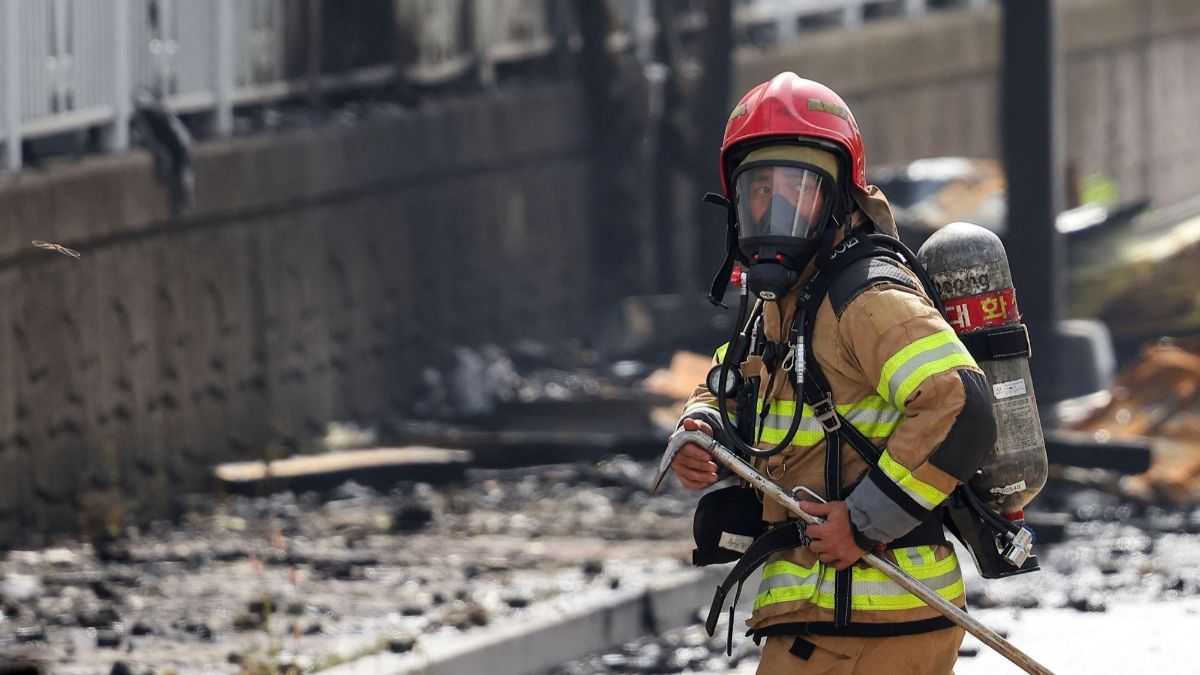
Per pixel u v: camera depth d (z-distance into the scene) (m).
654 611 17.58
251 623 16.41
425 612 16.78
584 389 34.84
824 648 8.49
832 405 8.42
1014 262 36.91
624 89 40.97
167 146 27.17
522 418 32.75
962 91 56.75
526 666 15.62
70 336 24.88
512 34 40.06
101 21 26.14
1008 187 36.91
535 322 39.94
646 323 39.50
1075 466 28.20
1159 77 68.69
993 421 8.16
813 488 8.55
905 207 44.09
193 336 28.27
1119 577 19.94
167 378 27.52
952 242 8.97
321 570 19.80
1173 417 30.67
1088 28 62.38
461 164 36.72
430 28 36.94
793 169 8.41
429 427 32.72
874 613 8.40
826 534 8.23
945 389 8.06
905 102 53.47
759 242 8.40
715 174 41.94
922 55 53.81
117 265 26.23
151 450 26.98
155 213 26.92
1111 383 36.91
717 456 8.64
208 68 29.72
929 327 8.19
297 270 31.44
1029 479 8.94
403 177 34.59
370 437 31.77
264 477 26.92
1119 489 27.19
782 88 8.54
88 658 14.92
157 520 25.42
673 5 45.62
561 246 40.88
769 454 8.51
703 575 18.61
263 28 31.75
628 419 32.28
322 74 34.47
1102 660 15.16
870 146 51.66
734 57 44.47
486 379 34.47
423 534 23.11
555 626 16.05
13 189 23.42
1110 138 65.06
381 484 28.09
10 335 23.47
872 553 8.39
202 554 21.27
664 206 42.53
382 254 34.28
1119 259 42.69
